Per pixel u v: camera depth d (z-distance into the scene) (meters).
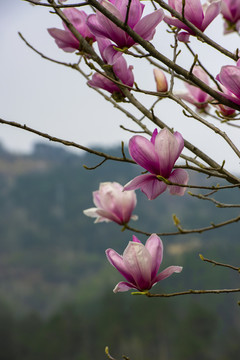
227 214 149.38
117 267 1.99
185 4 1.98
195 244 142.88
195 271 105.56
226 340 79.81
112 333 78.62
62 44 2.30
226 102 1.91
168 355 78.31
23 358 80.31
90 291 131.88
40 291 150.75
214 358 75.88
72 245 181.75
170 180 1.93
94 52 2.15
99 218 2.90
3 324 82.19
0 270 163.50
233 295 101.69
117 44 1.97
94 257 174.75
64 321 81.06
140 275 1.96
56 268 165.38
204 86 1.91
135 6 1.86
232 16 2.43
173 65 1.87
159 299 81.88
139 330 80.06
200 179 93.38
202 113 2.60
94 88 2.30
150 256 1.97
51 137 1.86
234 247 112.75
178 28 2.07
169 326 79.62
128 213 2.87
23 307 141.38
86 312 117.62
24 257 176.88
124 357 2.01
